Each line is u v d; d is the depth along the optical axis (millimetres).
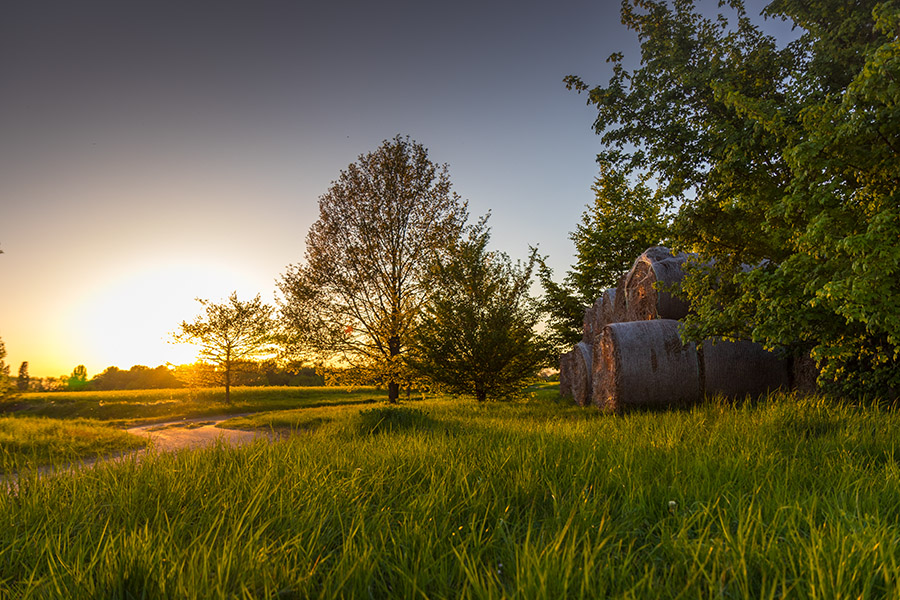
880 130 6355
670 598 2074
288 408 30047
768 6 10570
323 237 27312
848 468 4074
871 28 9531
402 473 4508
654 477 4086
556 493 3664
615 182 29078
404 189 27359
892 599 1993
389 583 2467
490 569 2256
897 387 8070
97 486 4266
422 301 24484
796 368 10820
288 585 2246
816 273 6996
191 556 2441
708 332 9055
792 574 2240
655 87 10898
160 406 27359
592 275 29984
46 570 2633
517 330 19328
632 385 11141
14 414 27031
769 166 8891
